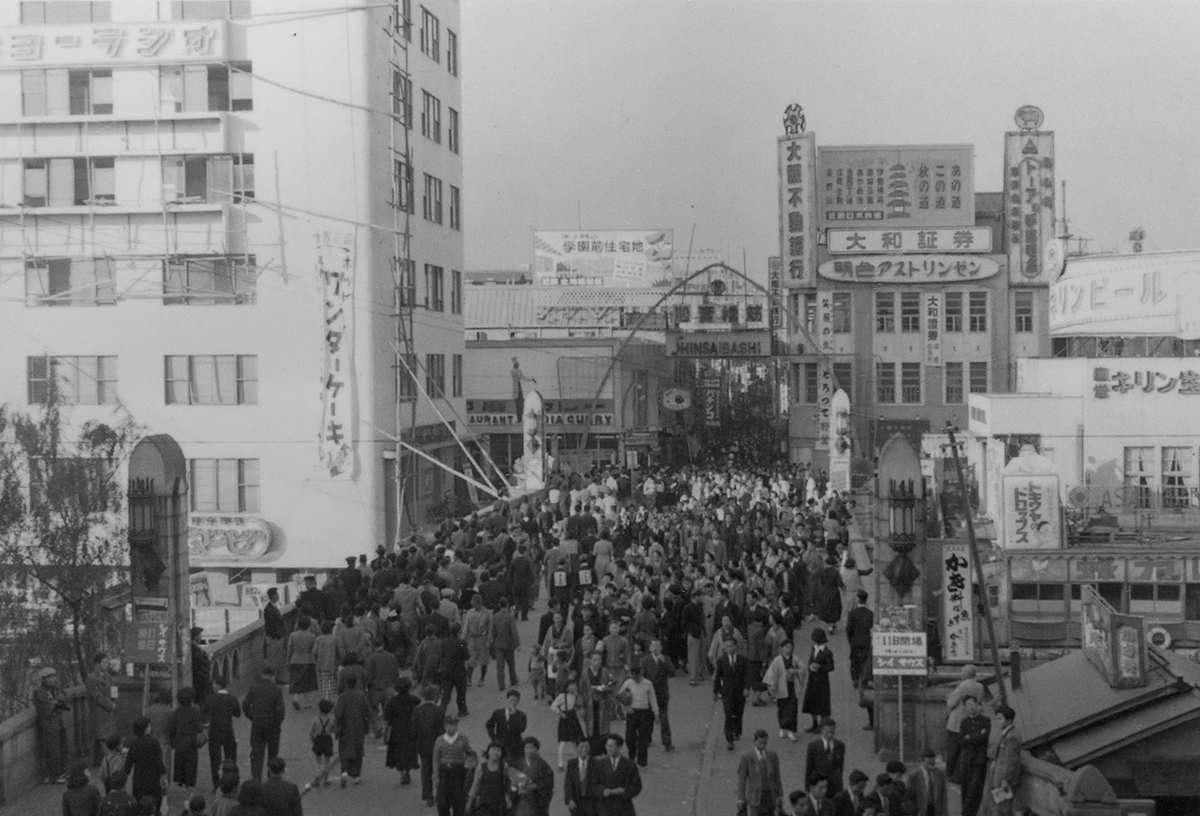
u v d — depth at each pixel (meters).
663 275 108.19
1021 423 42.00
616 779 15.70
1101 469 41.78
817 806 14.42
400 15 53.97
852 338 76.00
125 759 16.86
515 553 33.56
